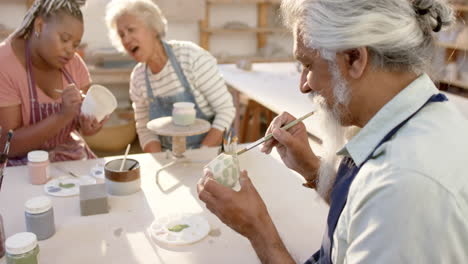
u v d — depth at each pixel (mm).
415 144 713
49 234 1157
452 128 747
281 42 4746
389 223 670
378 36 729
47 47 1662
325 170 1104
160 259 1080
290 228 1233
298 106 2338
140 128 2283
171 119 1731
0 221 1081
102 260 1069
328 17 750
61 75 1876
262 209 980
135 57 2086
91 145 3713
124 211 1310
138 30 2014
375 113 815
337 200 875
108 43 4164
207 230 1193
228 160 1148
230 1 4383
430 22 772
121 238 1167
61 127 1709
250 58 4480
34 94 1759
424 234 655
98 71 3885
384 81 789
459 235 659
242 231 983
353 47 745
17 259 977
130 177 1395
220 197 958
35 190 1438
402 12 738
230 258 1090
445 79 929
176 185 1490
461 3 2867
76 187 1454
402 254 660
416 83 786
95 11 4039
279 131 1231
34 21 1673
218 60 4375
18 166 1631
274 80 3021
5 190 1429
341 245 793
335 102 854
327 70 821
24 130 1713
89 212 1279
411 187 663
